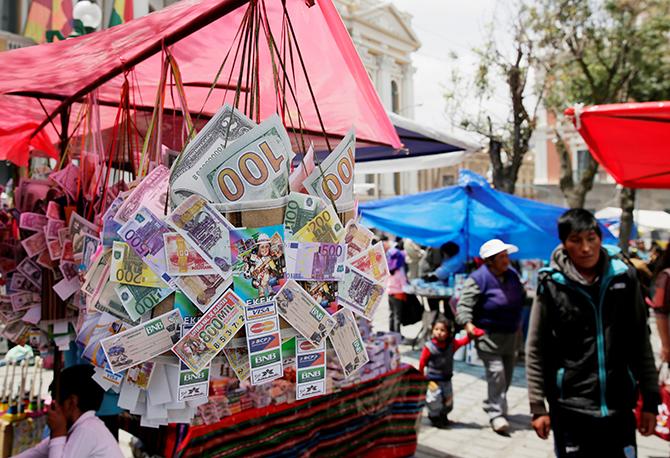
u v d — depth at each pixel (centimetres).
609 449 216
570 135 2100
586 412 216
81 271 145
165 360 98
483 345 450
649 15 1312
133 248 93
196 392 97
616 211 1446
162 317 95
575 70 1405
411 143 395
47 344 207
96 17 353
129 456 367
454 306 627
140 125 279
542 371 234
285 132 101
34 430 326
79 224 155
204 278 95
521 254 627
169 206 99
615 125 247
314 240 104
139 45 156
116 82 246
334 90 212
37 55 181
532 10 1275
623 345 220
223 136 97
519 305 453
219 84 244
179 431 254
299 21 176
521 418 485
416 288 684
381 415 359
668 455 398
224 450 258
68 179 190
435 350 459
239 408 273
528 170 4131
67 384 212
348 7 2486
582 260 220
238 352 102
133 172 179
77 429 207
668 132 247
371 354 353
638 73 1309
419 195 692
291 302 102
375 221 663
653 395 225
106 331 105
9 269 213
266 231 99
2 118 288
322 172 109
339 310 113
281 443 286
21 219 183
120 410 254
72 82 199
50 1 756
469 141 406
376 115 218
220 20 200
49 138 329
